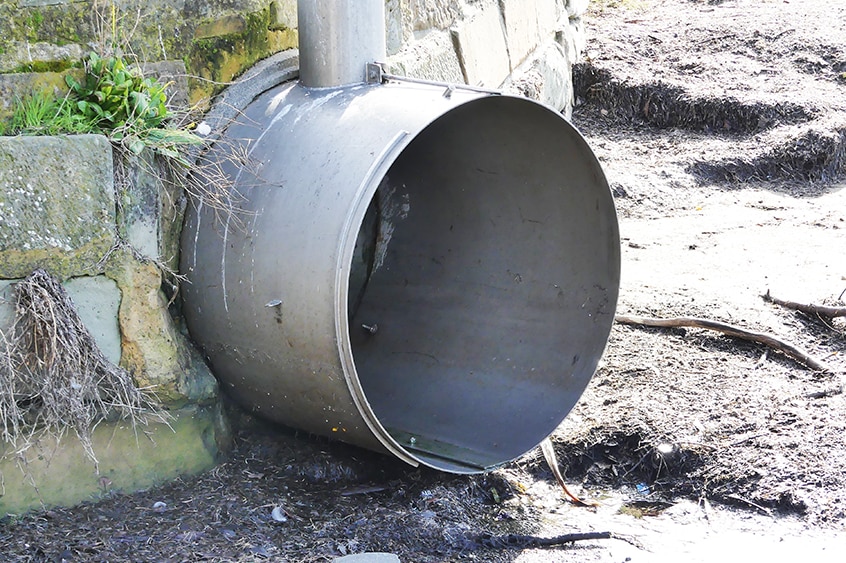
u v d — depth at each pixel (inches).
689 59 350.3
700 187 283.0
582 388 166.9
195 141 154.6
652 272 222.8
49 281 146.5
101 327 151.3
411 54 203.5
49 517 149.1
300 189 150.8
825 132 295.9
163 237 155.7
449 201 178.9
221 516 152.2
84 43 153.8
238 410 166.6
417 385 176.4
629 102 327.9
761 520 160.1
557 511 163.6
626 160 295.6
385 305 183.3
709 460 168.9
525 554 152.9
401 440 168.6
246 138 158.2
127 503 152.7
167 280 156.4
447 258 179.9
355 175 148.2
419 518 155.8
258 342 152.9
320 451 165.8
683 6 420.2
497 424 168.9
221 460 161.3
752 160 292.8
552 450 170.2
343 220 146.4
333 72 161.6
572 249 169.8
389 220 184.4
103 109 153.7
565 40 317.1
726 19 386.0
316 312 147.0
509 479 168.1
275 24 170.6
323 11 160.4
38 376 146.5
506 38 250.7
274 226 150.6
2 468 147.9
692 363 189.6
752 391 182.1
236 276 152.6
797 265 226.4
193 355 158.6
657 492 168.2
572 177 165.6
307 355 149.6
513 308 174.4
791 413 176.2
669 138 314.8
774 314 203.2
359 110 154.9
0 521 147.6
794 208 265.4
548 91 287.3
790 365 189.6
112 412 152.4
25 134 147.2
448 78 217.9
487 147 170.4
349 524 153.9
